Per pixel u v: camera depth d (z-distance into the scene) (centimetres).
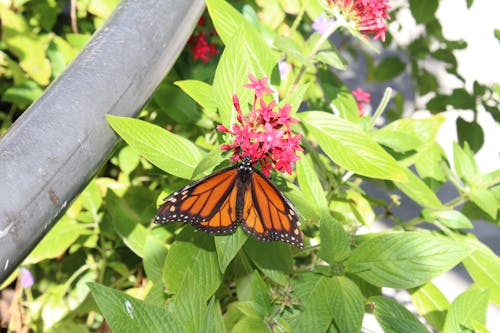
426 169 74
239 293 63
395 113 124
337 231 57
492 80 160
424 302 66
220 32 62
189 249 58
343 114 71
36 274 87
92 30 91
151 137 54
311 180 60
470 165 72
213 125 74
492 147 144
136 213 78
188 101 73
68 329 82
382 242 57
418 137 70
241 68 56
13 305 84
